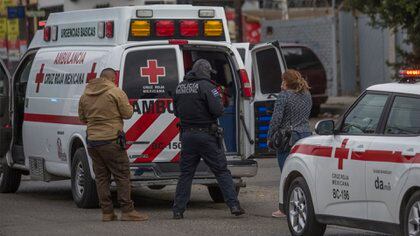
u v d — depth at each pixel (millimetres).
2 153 50406
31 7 98000
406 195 28812
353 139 31625
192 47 43094
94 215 41625
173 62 42531
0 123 50188
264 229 37406
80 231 37188
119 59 41938
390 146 29688
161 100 42125
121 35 42500
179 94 39688
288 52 89312
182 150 40000
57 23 47750
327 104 95938
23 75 51156
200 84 39344
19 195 50250
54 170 46531
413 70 31328
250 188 50875
